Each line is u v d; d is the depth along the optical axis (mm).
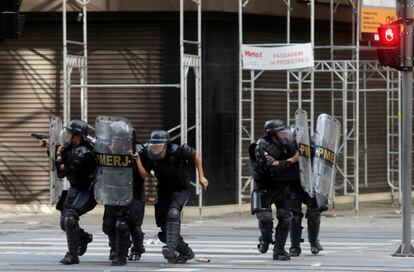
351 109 40125
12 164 37031
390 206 39250
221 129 36250
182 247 20312
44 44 36750
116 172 19297
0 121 37094
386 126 41500
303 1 37969
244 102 36969
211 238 28375
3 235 29828
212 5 35469
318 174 21859
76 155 19625
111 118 19312
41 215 36469
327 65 36594
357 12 36719
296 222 21641
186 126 34500
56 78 36688
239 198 35656
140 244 20703
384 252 23656
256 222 33781
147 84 35812
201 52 35719
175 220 19594
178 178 19688
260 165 20500
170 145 19578
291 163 20422
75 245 20188
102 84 36312
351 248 24875
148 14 35750
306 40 39156
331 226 32125
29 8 36156
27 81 36875
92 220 34531
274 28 38031
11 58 36969
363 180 40844
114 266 19781
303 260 21219
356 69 35656
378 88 40938
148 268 19422
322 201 22062
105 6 35656
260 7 36562
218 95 36156
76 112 36438
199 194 35000
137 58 36156
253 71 35375
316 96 39125
